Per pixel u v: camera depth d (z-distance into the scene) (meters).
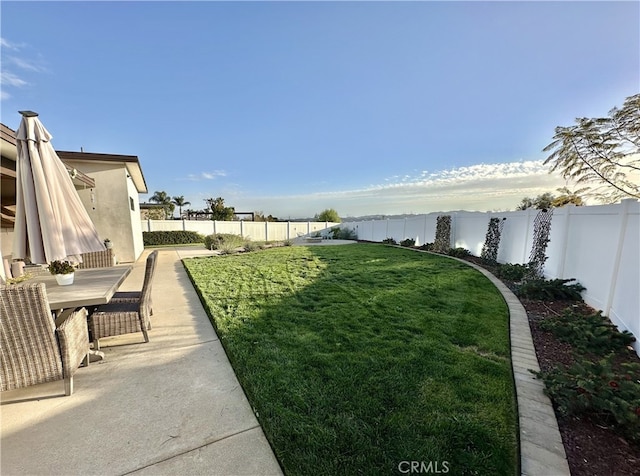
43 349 2.14
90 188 8.67
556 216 5.48
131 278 6.71
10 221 5.53
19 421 1.97
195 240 17.53
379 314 3.94
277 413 1.96
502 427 1.83
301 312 4.04
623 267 3.42
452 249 10.10
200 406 2.13
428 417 1.91
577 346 2.95
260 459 1.65
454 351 2.87
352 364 2.61
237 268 7.52
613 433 1.80
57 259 2.95
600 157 9.67
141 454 1.69
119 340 3.31
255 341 3.11
